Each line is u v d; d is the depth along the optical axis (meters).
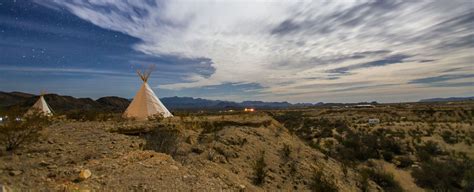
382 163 20.56
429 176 16.50
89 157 7.55
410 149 24.95
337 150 23.72
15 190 4.55
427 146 25.23
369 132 37.53
